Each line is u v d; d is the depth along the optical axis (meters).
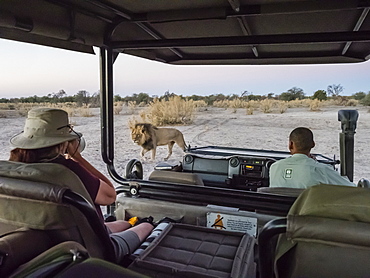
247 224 1.85
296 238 0.84
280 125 8.83
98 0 1.96
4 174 1.16
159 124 8.72
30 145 1.50
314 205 0.81
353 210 0.78
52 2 1.82
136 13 2.27
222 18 2.12
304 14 2.20
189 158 3.38
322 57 3.25
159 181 2.21
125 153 6.30
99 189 1.59
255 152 3.60
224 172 3.27
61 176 1.14
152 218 2.09
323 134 7.67
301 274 0.88
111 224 1.98
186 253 1.34
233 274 1.18
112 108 2.50
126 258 1.53
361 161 6.04
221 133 8.45
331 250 0.82
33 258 1.04
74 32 2.10
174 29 2.64
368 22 2.35
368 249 0.78
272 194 1.87
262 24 2.47
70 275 0.93
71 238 1.17
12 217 1.17
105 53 2.46
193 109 9.05
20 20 1.75
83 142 2.20
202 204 2.04
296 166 2.00
